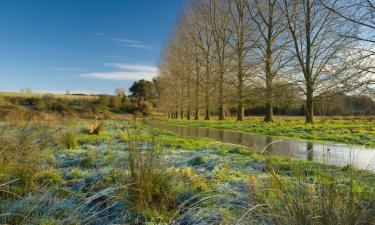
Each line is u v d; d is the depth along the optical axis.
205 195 5.17
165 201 5.10
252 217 3.91
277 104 31.80
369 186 4.54
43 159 7.28
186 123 35.38
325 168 4.48
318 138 15.81
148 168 5.30
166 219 4.64
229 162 8.14
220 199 4.93
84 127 16.12
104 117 17.56
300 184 3.80
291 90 28.36
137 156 5.47
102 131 15.33
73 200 4.89
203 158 8.36
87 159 7.93
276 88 29.59
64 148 10.06
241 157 9.23
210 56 41.34
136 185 5.18
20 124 12.58
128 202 4.91
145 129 7.81
